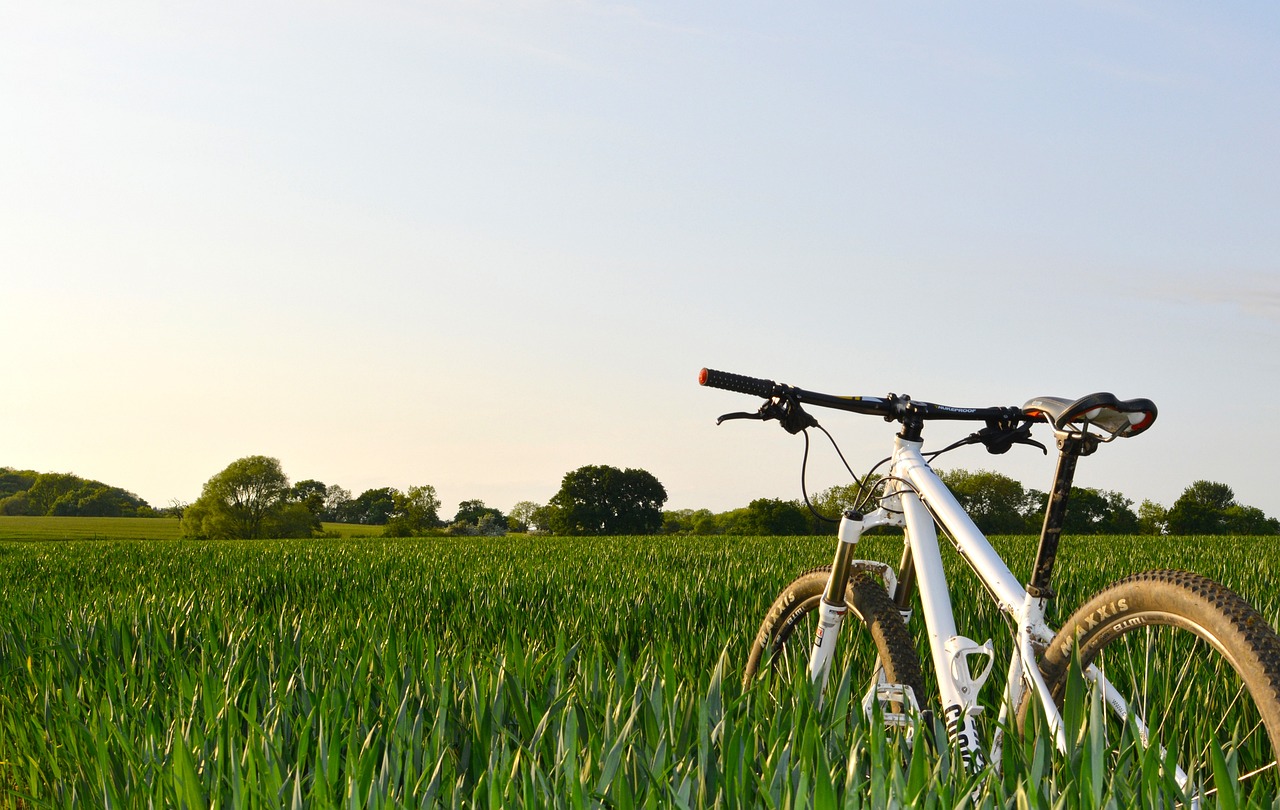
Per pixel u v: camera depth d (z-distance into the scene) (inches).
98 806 108.2
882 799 85.2
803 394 123.6
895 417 125.9
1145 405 96.7
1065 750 91.1
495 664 152.6
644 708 115.7
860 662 186.4
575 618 279.1
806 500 133.1
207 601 333.7
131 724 131.9
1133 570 390.0
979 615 223.5
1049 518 103.9
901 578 134.1
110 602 313.0
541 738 112.3
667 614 279.6
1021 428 126.8
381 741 115.7
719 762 99.3
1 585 498.3
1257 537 945.5
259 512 4207.7
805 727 100.8
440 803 96.1
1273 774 110.0
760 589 333.1
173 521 5433.1
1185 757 122.5
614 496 3868.1
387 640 183.5
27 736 150.1
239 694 142.1
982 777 88.5
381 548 874.1
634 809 85.1
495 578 427.8
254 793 94.2
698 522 3796.8
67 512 5772.6
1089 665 99.1
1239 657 80.8
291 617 280.8
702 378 123.6
